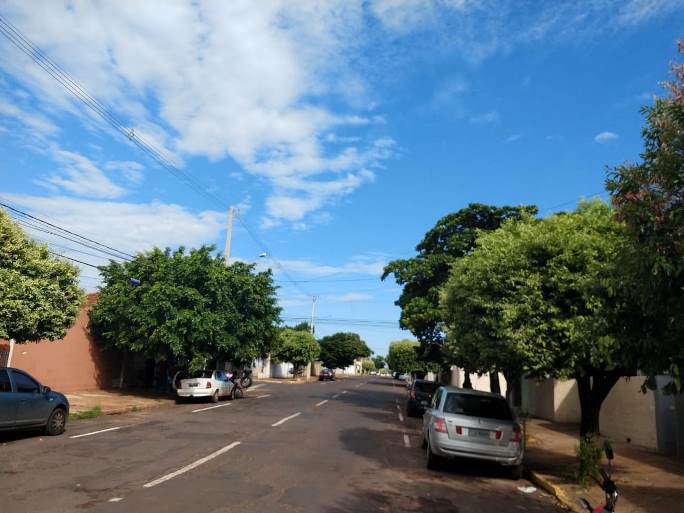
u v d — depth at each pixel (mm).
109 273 28016
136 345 25828
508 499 9516
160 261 26453
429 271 26734
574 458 13797
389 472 10992
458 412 11688
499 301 11258
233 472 9938
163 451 11812
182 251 27562
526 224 12969
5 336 13711
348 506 8086
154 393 29031
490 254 11945
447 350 19875
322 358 95188
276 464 10938
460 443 11242
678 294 5840
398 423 20891
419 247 28562
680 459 13234
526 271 11055
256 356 30266
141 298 25984
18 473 9188
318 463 11375
